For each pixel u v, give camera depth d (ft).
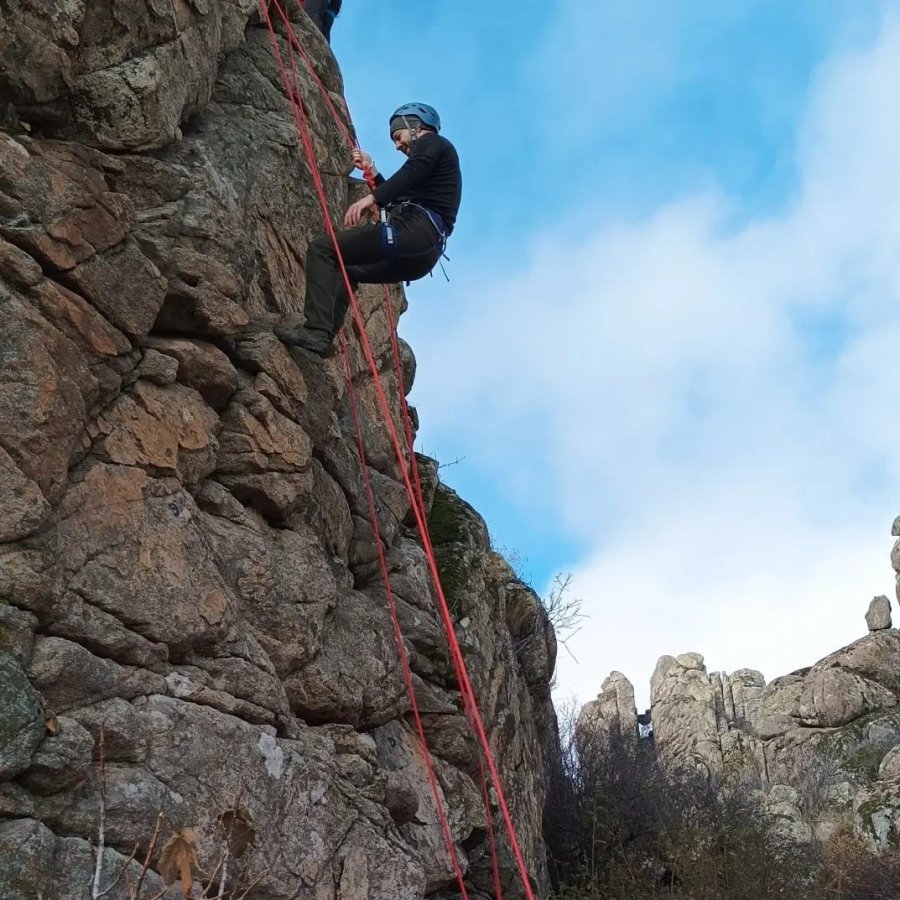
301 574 24.93
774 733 140.36
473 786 32.22
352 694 25.99
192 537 22.11
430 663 32.32
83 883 17.60
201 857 19.58
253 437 24.63
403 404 36.73
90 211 21.83
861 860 76.28
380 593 30.94
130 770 19.22
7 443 18.93
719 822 53.98
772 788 101.71
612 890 48.55
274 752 21.90
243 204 27.84
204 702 21.08
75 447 20.43
